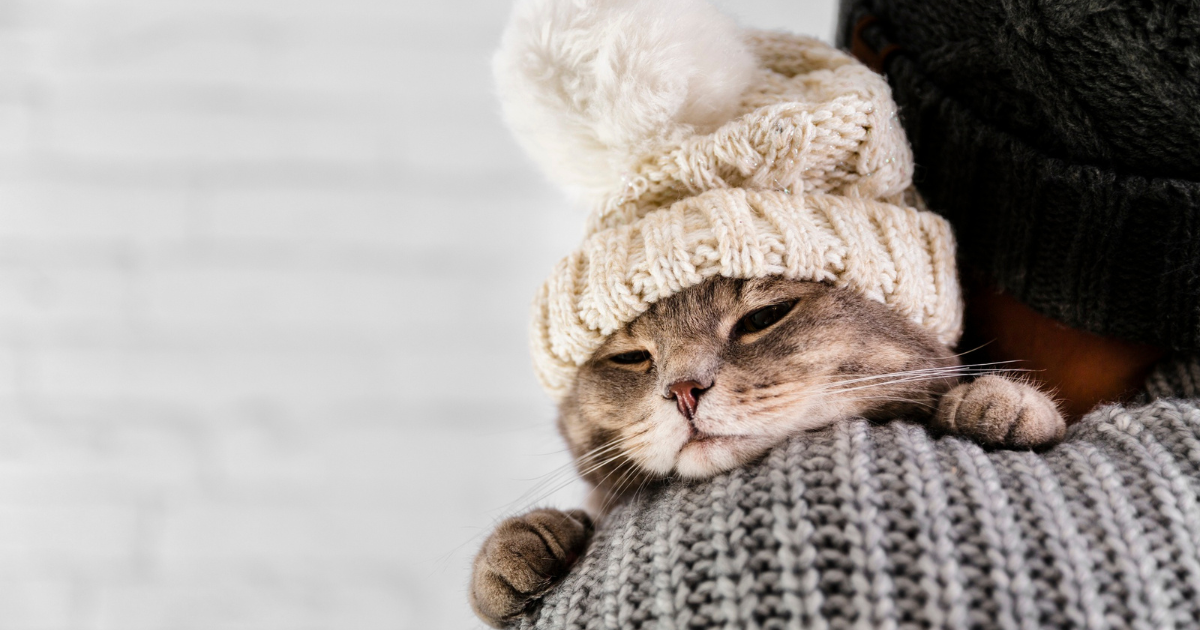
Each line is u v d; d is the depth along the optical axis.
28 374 0.86
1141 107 0.53
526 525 0.55
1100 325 0.55
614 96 0.53
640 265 0.53
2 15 0.87
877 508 0.49
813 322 0.55
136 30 0.87
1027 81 0.54
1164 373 0.55
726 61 0.54
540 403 0.87
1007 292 0.57
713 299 0.55
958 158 0.57
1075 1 0.52
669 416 0.55
